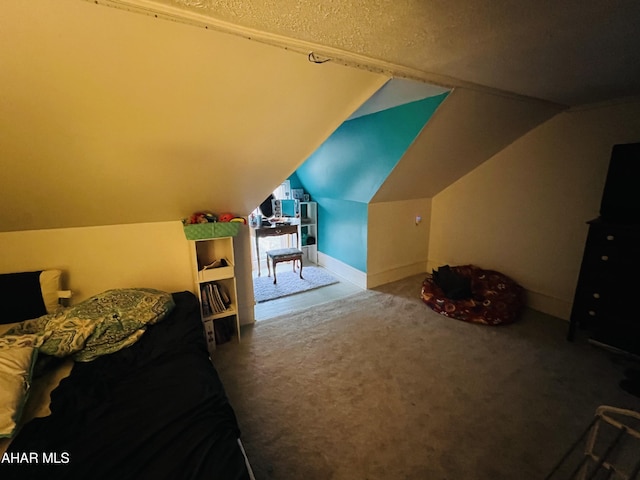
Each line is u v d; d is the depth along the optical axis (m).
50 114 1.18
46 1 0.81
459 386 1.94
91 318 1.62
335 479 1.37
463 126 2.38
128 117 1.30
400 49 1.26
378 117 2.47
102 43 0.96
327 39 1.14
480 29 1.08
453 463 1.44
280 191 4.33
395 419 1.69
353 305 3.11
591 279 2.17
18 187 1.55
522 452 1.49
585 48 1.27
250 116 1.50
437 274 3.27
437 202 3.77
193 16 0.93
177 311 1.97
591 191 2.45
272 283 3.69
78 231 2.04
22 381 1.24
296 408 1.78
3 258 1.89
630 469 1.36
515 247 3.05
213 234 2.17
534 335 2.50
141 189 1.85
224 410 1.23
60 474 0.91
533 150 2.77
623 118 2.20
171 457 0.97
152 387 1.30
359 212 3.46
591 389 1.88
